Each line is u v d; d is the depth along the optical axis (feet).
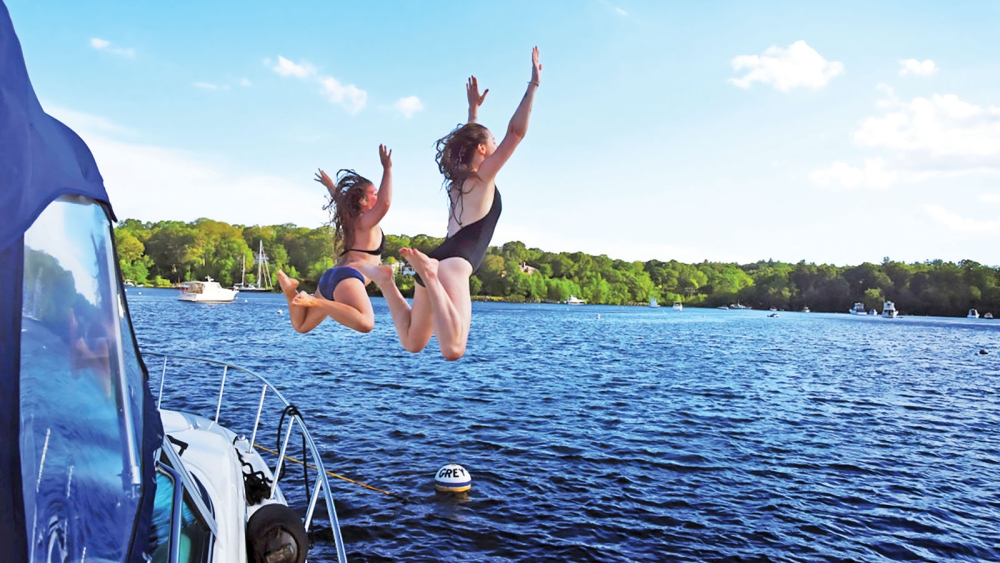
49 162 7.41
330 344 136.15
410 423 57.26
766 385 95.20
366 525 34.01
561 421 61.11
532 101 10.52
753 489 42.45
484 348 144.25
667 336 216.13
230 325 178.19
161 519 9.36
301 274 419.54
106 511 7.68
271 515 14.98
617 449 51.11
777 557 32.32
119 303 8.61
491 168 10.66
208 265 442.50
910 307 629.92
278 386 73.72
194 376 75.72
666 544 33.32
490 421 59.67
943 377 117.80
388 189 12.58
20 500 6.89
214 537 11.39
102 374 8.05
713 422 64.03
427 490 39.52
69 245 7.88
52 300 7.59
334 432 52.75
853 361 144.97
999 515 39.32
